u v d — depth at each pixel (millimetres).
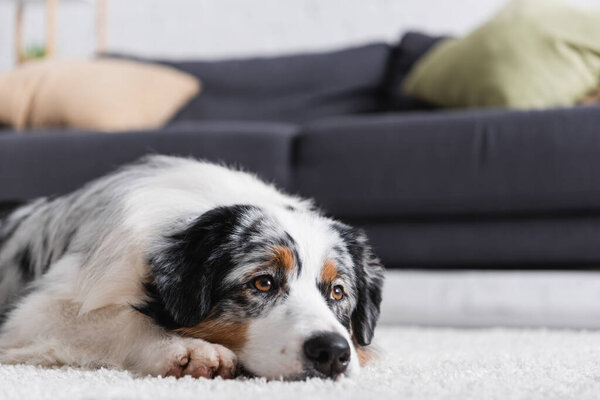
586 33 3348
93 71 3781
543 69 3312
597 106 2723
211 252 1500
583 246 2695
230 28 5492
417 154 2803
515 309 2615
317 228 1622
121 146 3000
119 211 1620
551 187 2668
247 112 4078
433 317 2682
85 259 1593
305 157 2943
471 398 1084
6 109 3617
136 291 1522
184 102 4082
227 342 1454
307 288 1515
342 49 4277
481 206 2752
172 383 1236
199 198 1701
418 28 5145
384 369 1527
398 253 2875
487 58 3426
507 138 2723
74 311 1549
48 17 5504
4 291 1893
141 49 5648
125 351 1466
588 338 2166
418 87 3693
